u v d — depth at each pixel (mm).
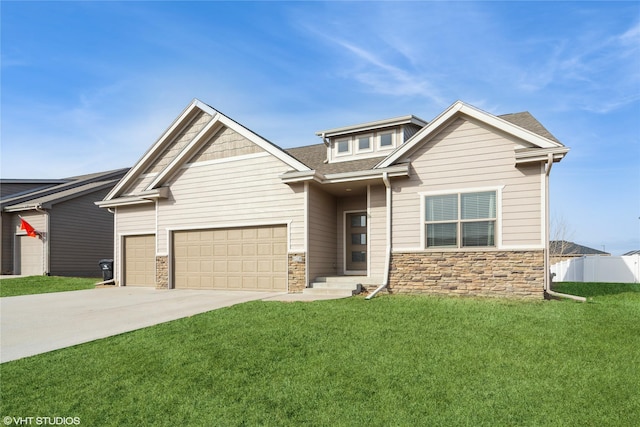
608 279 17828
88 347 6660
